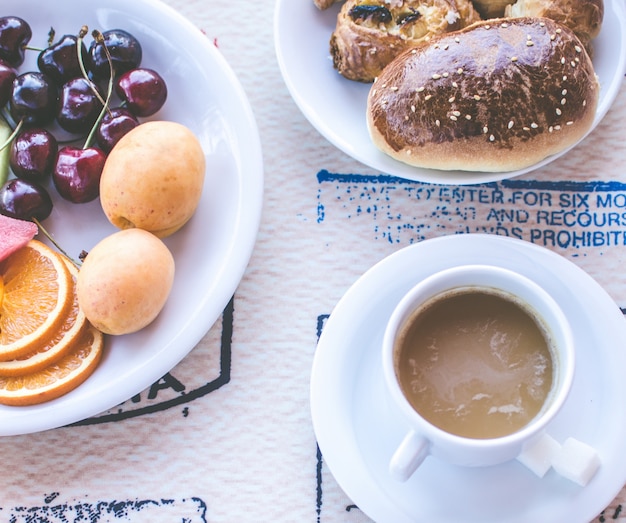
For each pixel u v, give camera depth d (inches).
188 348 20.6
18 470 21.2
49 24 22.8
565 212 22.1
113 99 22.6
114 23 22.6
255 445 21.2
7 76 22.0
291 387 21.5
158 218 20.6
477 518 19.8
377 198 22.3
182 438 21.3
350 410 20.3
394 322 18.9
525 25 21.1
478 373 19.2
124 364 20.8
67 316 21.0
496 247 20.5
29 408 20.4
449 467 20.1
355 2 22.2
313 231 22.2
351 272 22.0
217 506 21.0
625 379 20.1
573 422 20.2
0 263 21.4
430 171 21.4
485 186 22.3
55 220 22.1
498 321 19.4
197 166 20.8
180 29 22.2
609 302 20.2
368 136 21.9
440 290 19.4
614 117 22.4
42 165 21.6
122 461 21.2
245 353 21.6
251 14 23.3
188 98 22.4
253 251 22.1
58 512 21.1
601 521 20.5
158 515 21.0
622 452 19.8
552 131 20.8
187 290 21.2
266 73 23.1
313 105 22.1
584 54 21.1
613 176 22.2
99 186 21.4
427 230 22.1
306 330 21.7
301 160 22.5
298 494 21.0
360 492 19.9
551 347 19.1
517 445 18.5
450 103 20.7
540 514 19.8
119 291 19.9
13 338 20.8
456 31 21.4
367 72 22.1
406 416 18.6
